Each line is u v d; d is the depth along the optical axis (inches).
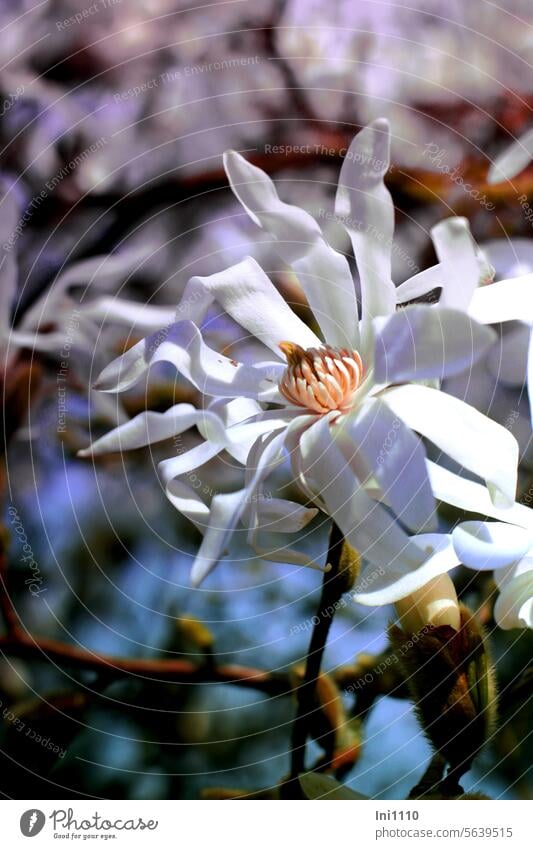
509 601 12.6
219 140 21.5
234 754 17.7
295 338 13.4
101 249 19.9
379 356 12.0
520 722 16.0
